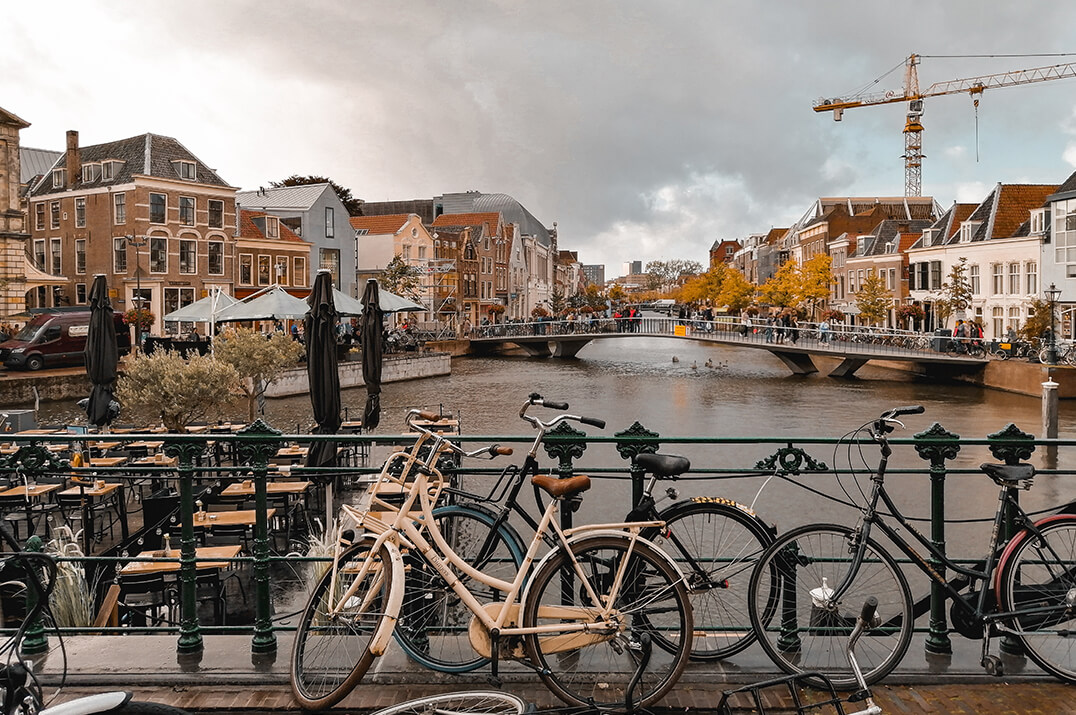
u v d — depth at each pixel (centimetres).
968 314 4916
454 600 386
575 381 4109
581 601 371
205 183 4662
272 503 1021
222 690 378
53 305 4744
